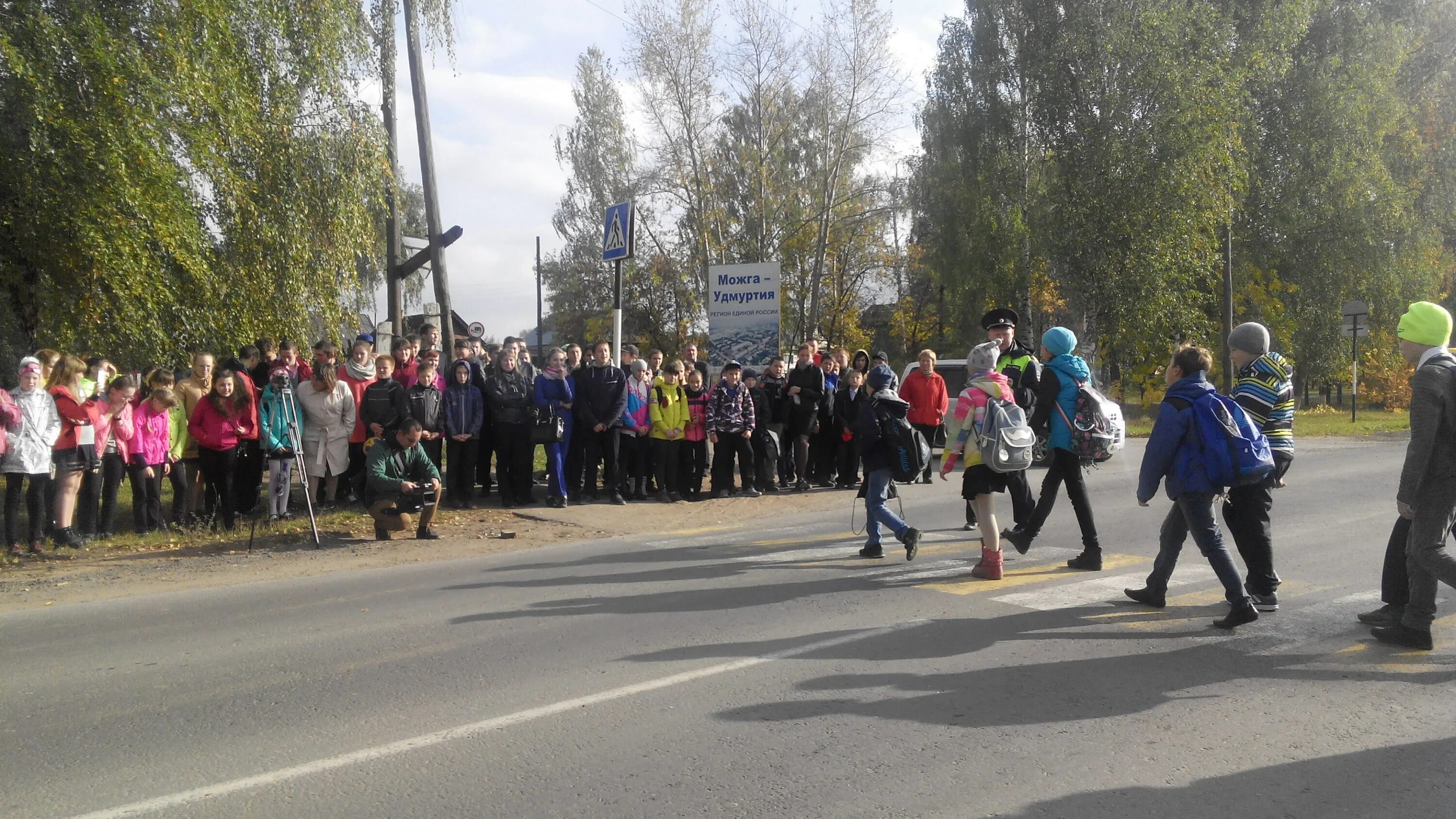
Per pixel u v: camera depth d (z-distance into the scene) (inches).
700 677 196.2
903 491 515.2
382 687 193.8
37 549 348.5
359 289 593.0
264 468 557.0
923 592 268.5
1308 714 172.2
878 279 1740.9
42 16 427.8
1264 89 1252.5
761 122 1400.1
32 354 488.7
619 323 491.8
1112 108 1063.6
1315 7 1190.3
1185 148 1039.0
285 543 372.2
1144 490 231.8
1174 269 1069.1
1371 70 1253.1
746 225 1478.8
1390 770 148.6
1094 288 1115.3
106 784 148.7
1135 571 294.5
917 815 134.6
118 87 435.5
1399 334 205.5
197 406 398.0
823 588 277.4
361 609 262.8
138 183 439.2
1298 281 1334.9
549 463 464.1
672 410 482.6
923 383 456.1
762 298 598.9
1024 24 1193.4
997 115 1230.3
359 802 140.9
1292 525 372.8
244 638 234.8
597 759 155.3
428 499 375.9
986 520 282.8
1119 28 1051.3
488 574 308.0
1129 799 138.9
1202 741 159.9
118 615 264.5
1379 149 1298.0
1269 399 245.9
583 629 235.6
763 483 521.3
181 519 410.6
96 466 370.0
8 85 424.8
